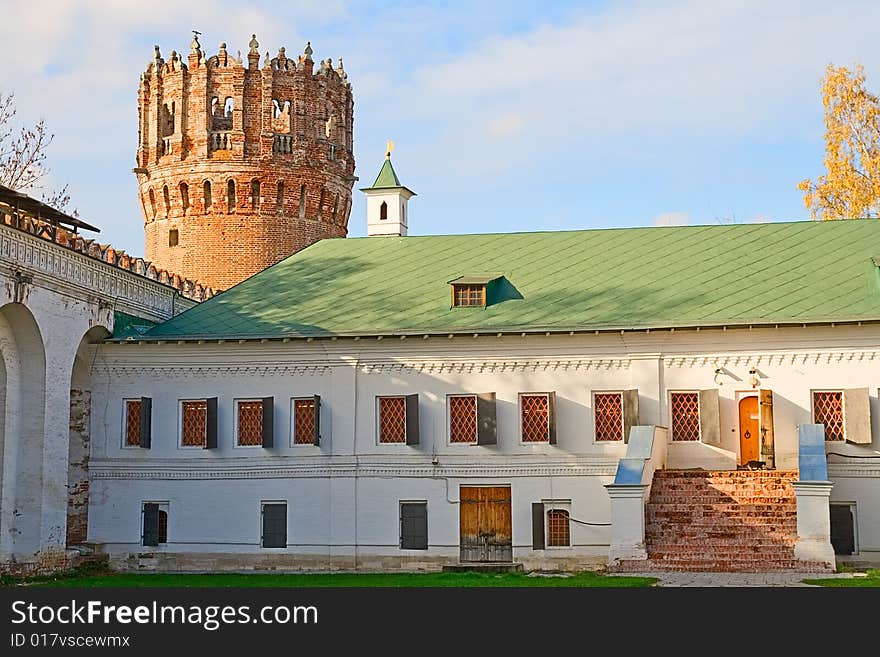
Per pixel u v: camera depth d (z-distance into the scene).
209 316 41.53
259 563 39.19
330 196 63.44
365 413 39.28
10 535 34.75
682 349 37.88
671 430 37.88
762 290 38.59
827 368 37.03
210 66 61.41
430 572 38.00
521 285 40.97
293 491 39.38
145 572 39.50
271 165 61.12
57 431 35.88
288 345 39.81
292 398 39.84
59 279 35.62
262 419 39.81
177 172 61.12
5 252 32.62
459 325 38.94
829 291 38.00
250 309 41.72
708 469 37.50
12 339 34.81
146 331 40.94
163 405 40.44
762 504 34.47
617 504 33.59
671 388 37.91
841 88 66.06
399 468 38.88
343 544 38.81
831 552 32.59
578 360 38.38
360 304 41.16
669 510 34.66
